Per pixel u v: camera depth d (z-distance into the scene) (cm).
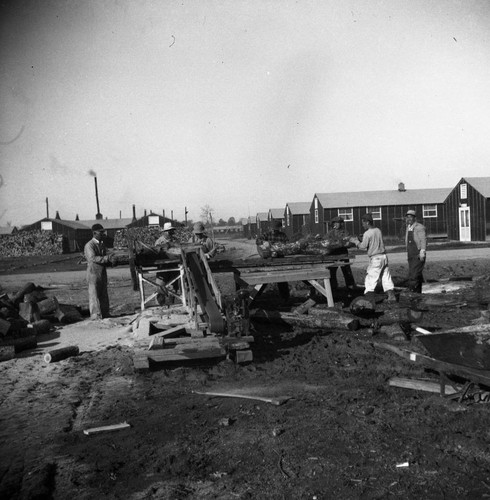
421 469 368
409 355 603
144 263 1027
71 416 504
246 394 544
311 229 4250
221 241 6272
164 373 640
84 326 956
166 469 384
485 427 432
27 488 355
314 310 888
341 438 421
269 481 360
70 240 5684
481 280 1211
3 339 802
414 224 1062
